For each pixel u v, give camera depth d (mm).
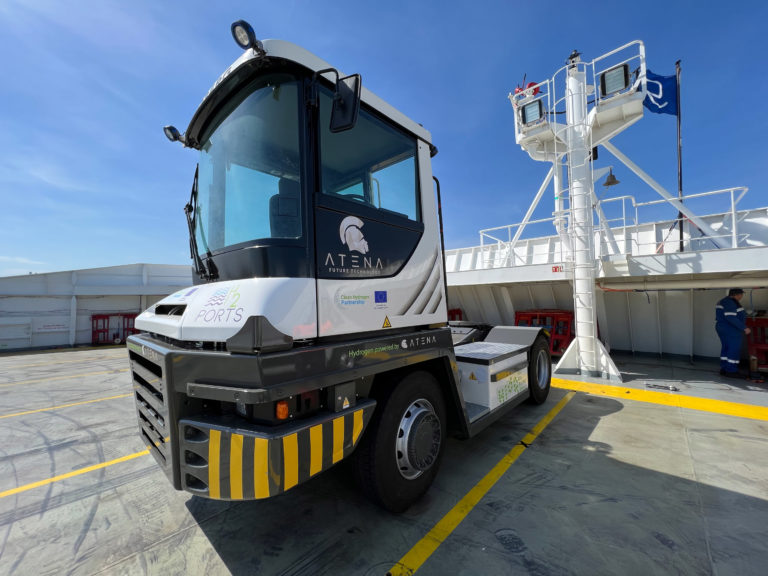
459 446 3408
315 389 1706
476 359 3410
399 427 2262
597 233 7527
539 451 3256
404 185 2570
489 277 6871
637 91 5938
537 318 7949
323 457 1713
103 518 2404
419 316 2521
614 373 5695
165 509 2490
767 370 5645
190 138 2586
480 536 2090
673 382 5516
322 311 1814
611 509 2328
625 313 7617
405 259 2443
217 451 1611
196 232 2504
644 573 1772
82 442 3850
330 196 1941
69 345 14438
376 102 2369
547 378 4879
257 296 1633
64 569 1930
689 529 2109
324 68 2045
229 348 1576
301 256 1771
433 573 1814
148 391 2146
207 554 2010
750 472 2766
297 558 1949
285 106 1936
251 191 1953
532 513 2307
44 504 2594
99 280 15250
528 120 6844
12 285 13383
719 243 5602
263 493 1513
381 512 2361
